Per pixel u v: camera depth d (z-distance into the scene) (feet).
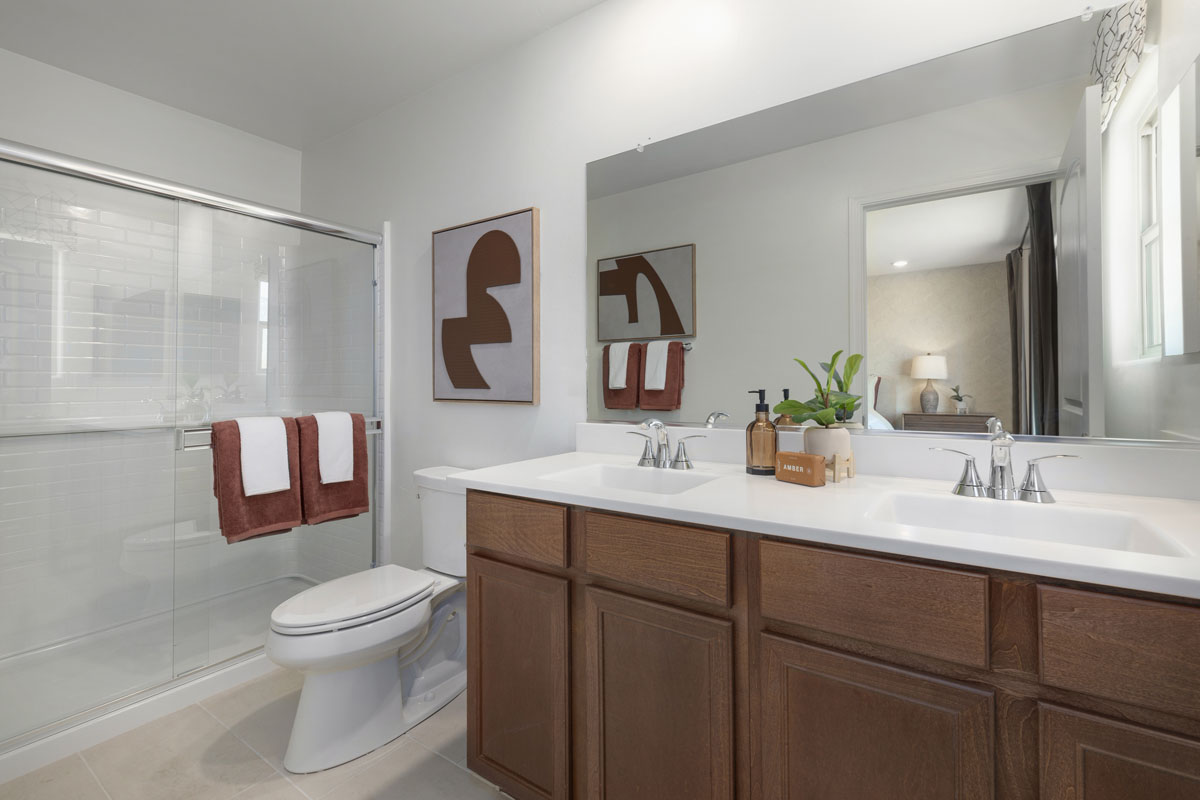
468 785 4.97
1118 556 2.47
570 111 6.52
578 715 4.17
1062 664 2.44
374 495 8.73
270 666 7.16
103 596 6.19
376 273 8.67
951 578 2.68
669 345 5.79
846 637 3.02
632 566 3.78
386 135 8.66
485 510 4.70
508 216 6.93
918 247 4.48
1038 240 4.02
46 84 7.38
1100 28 3.84
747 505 3.57
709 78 5.52
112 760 5.31
